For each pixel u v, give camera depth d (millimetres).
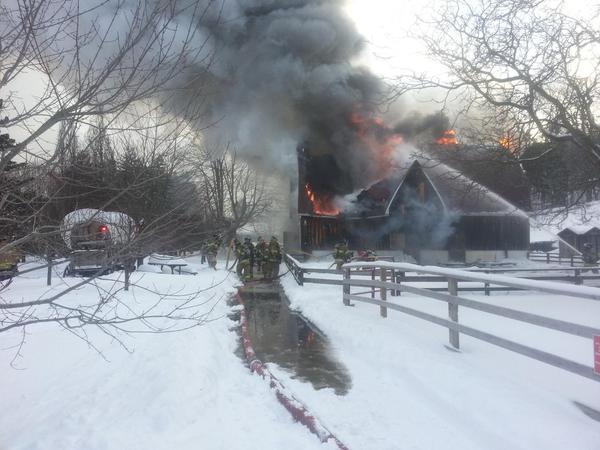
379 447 3936
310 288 13797
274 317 10211
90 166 3719
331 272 13672
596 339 3893
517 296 12055
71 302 9984
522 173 13469
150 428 4309
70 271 5246
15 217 3729
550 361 4363
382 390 5250
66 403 4895
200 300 11469
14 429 4383
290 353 7090
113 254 4117
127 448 3902
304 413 4410
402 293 12273
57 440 4027
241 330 8773
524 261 25125
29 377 5727
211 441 4066
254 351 7234
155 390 5102
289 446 3959
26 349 6848
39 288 12180
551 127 11047
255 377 5914
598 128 10164
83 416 4496
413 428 4246
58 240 3965
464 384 4809
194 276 16875
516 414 4082
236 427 4367
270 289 15312
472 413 4277
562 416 4008
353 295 9961
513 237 25391
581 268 13188
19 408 4855
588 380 4828
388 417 4512
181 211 4816
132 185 3881
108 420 4438
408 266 7441
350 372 6051
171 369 5680
